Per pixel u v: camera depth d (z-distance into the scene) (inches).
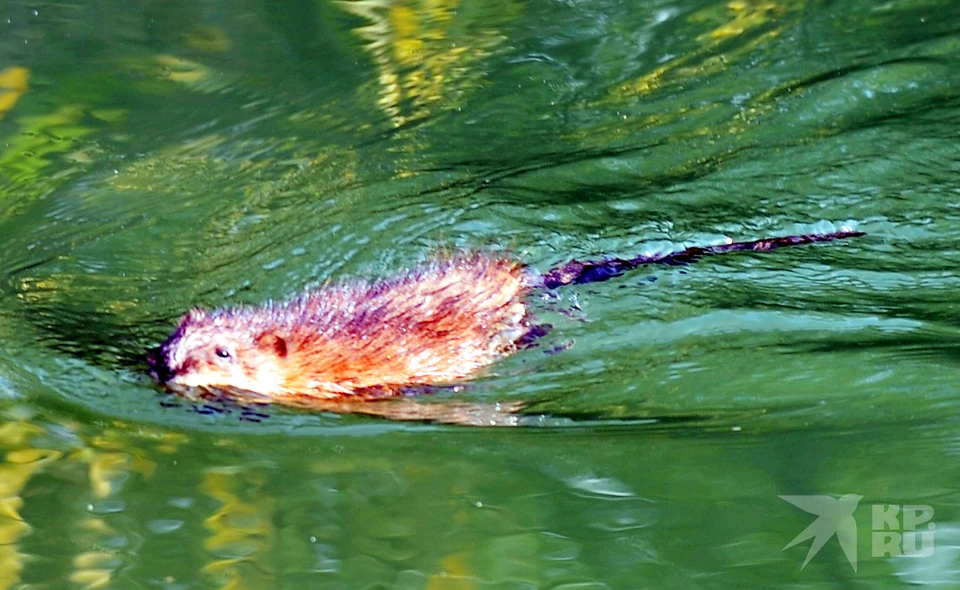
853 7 854.5
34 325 578.6
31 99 799.7
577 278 586.2
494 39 866.1
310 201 685.9
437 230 644.1
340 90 807.1
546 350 532.4
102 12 907.4
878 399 487.8
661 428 483.2
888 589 391.9
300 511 452.1
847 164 668.1
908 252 593.0
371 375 511.2
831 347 523.8
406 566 418.9
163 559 429.7
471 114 771.4
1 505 455.5
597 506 443.5
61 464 480.7
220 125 776.3
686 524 433.1
